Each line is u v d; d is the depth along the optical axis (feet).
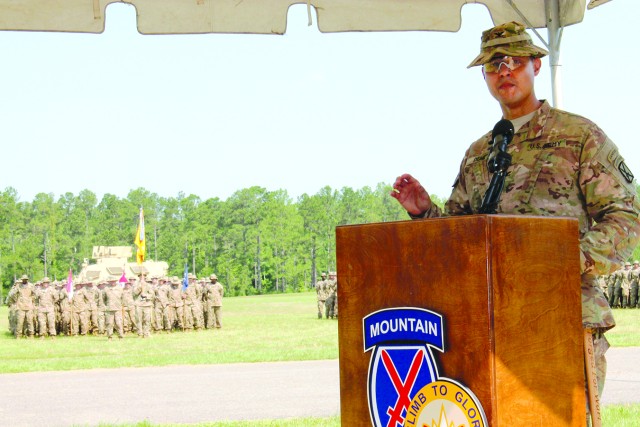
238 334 84.58
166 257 352.90
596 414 9.16
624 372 40.14
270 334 82.84
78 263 350.02
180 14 16.47
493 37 10.73
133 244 364.79
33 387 41.93
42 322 87.04
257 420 28.43
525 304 7.54
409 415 7.74
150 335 86.53
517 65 10.54
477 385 7.27
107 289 83.41
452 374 7.43
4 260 328.70
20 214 340.18
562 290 7.98
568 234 8.10
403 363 7.79
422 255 7.64
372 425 8.05
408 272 7.75
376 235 8.00
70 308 91.56
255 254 342.03
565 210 10.16
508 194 10.45
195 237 350.43
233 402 34.04
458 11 17.34
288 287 346.13
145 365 52.39
